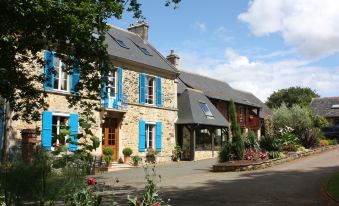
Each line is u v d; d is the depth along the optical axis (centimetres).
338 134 3609
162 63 2494
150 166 2045
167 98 2466
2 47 1018
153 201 568
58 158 552
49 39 1105
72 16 968
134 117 2184
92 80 1248
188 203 898
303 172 1451
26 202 492
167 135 2431
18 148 1554
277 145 1950
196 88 2969
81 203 519
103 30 1148
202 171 1719
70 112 1803
